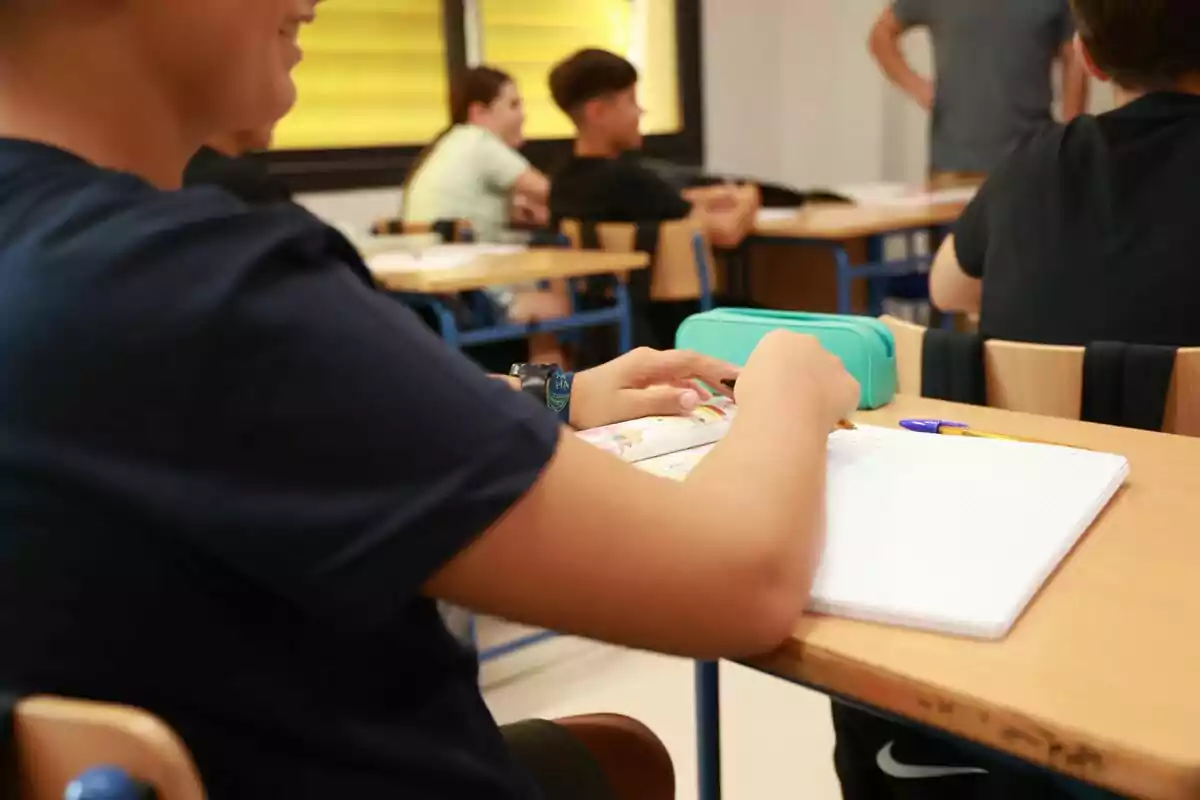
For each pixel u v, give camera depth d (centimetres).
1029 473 76
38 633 45
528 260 271
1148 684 49
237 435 45
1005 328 137
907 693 51
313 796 50
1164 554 64
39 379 45
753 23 503
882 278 383
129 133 51
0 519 45
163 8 49
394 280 238
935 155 386
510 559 49
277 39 56
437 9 412
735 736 185
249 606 48
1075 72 329
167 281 45
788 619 56
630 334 311
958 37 364
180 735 47
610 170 320
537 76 445
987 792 93
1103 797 53
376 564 46
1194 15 124
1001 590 57
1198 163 123
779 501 58
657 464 82
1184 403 101
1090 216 129
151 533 46
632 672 211
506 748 60
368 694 52
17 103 50
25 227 47
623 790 84
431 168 356
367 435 46
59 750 43
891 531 67
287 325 46
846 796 108
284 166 379
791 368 72
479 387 49
